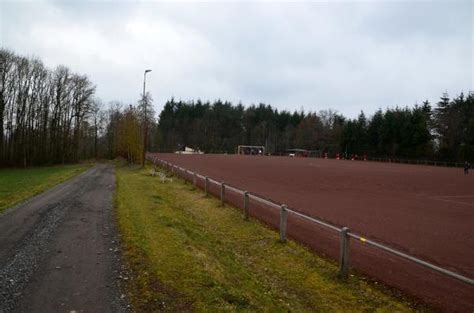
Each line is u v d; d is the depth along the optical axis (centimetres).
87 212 1431
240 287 771
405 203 2139
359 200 2191
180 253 903
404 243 1229
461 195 2627
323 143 13012
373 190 2750
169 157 8056
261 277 898
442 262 1041
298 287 857
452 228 1484
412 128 9619
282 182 3091
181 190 2328
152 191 2158
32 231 1116
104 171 4125
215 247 1113
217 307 630
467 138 8562
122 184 2469
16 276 741
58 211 1449
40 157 6562
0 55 5672
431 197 2469
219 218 1544
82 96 7388
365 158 10475
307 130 13562
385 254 1102
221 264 920
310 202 2044
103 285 697
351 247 1163
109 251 910
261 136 14962
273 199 2111
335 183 3155
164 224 1228
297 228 1392
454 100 9969
